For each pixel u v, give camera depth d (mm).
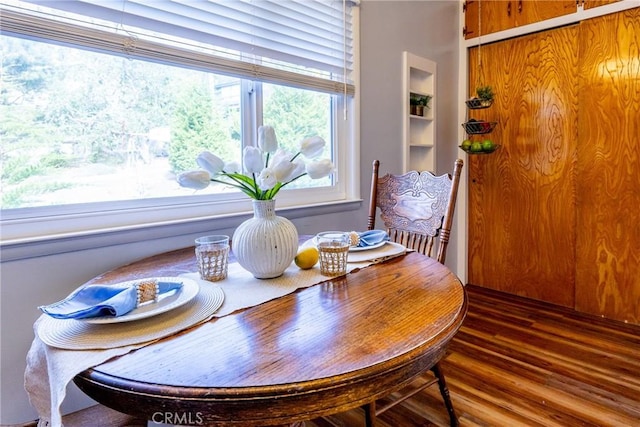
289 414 582
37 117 1228
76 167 1313
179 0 1463
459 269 3258
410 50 2574
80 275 1255
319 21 1979
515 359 2025
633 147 2361
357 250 1325
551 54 2670
